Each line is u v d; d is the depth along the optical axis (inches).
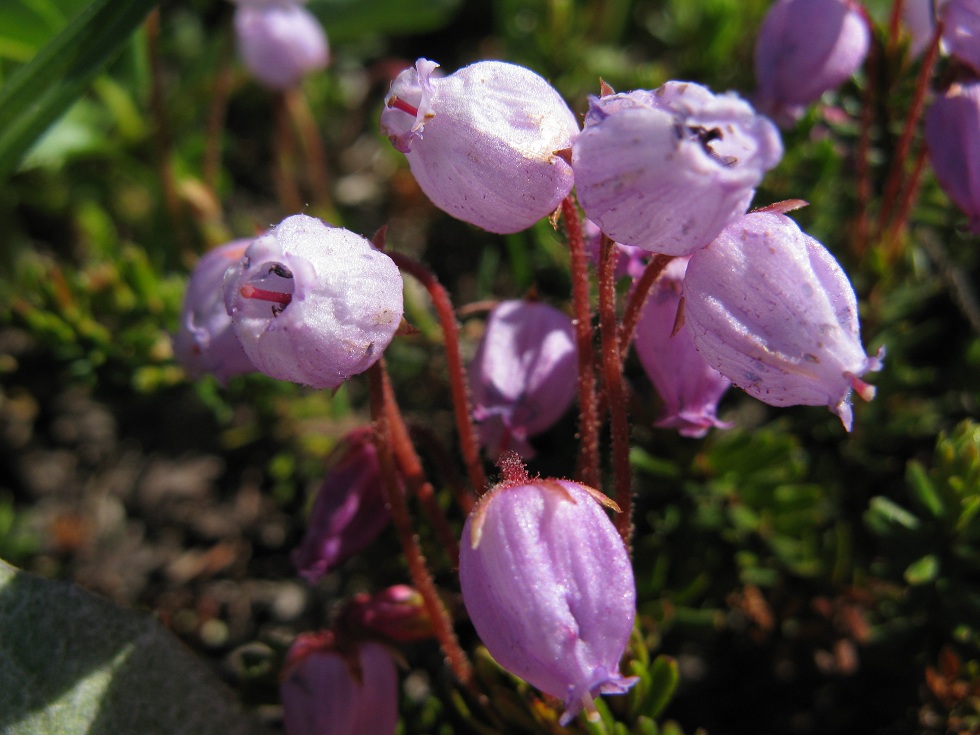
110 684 1.9
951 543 2.0
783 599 2.3
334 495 1.9
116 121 3.4
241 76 3.4
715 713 2.4
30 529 2.8
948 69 2.0
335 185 3.4
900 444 2.6
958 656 2.0
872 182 2.6
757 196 2.5
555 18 3.0
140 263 2.5
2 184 2.3
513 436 1.8
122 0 2.2
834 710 2.3
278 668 2.0
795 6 2.1
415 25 3.4
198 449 2.9
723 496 2.3
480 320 2.8
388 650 1.8
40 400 2.9
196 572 2.7
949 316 2.7
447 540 1.8
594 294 2.1
